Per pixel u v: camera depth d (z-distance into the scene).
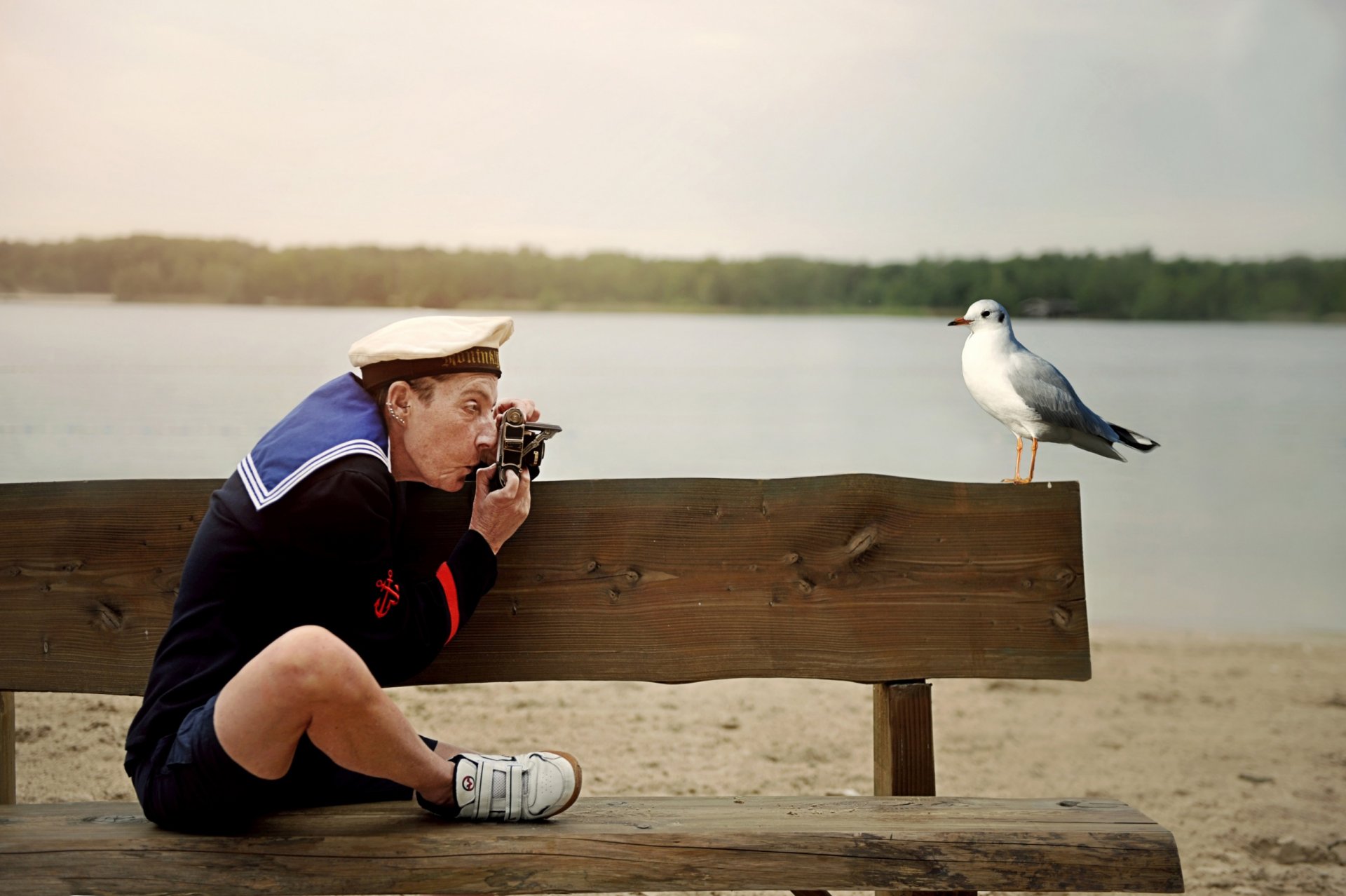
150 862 2.15
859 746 5.00
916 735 2.87
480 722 5.15
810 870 2.26
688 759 4.74
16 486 2.89
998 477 17.16
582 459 18.33
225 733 2.07
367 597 2.28
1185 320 56.09
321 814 2.35
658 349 38.88
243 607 2.25
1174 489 16.02
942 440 20.52
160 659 2.27
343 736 2.12
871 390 27.00
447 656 2.83
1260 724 5.65
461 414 2.44
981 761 4.98
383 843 2.19
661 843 2.25
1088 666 2.93
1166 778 4.80
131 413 18.91
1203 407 24.77
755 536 2.89
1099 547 12.36
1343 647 7.73
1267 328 55.38
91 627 2.86
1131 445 3.03
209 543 2.26
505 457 2.54
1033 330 54.88
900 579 2.91
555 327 53.62
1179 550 12.20
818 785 4.46
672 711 5.46
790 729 5.22
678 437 20.30
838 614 2.89
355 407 2.38
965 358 3.06
